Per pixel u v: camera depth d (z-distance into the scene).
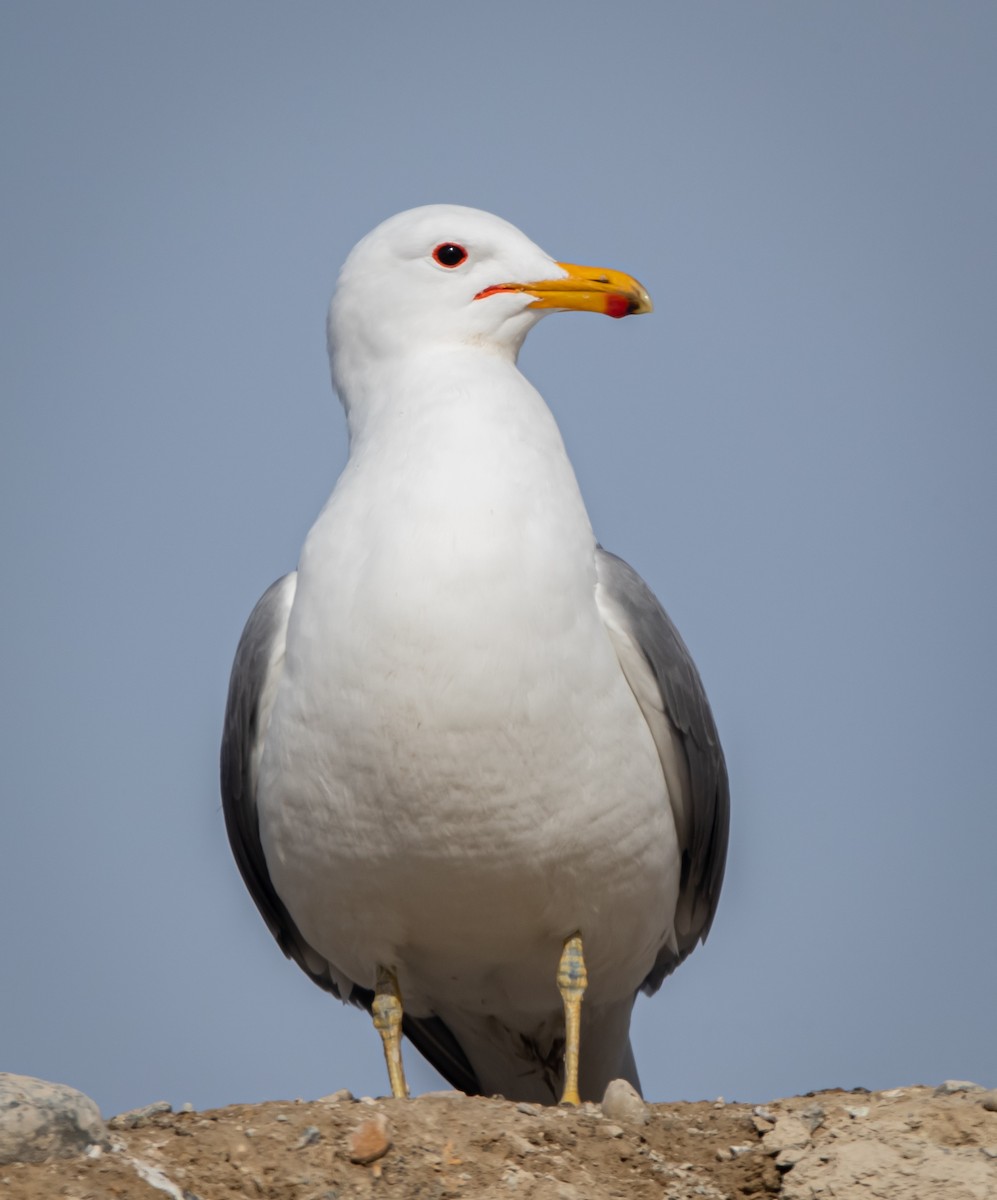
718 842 12.92
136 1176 8.67
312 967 13.62
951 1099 9.88
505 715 10.79
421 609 10.77
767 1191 9.45
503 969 12.25
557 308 12.38
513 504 11.10
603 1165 9.50
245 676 12.04
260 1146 9.16
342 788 11.09
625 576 11.95
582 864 11.34
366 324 12.38
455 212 12.51
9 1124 8.70
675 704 11.91
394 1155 9.20
